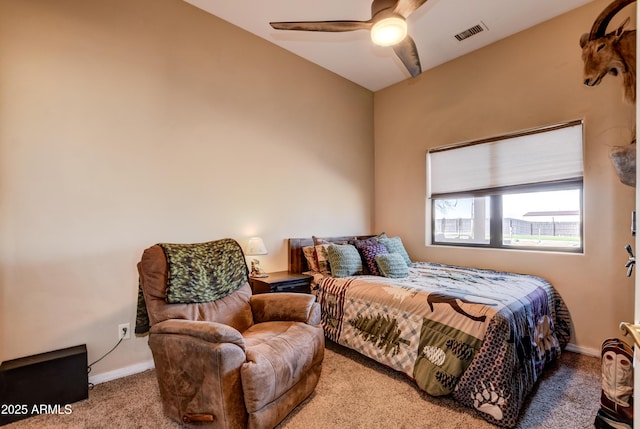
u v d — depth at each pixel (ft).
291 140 11.55
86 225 7.30
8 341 6.39
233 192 9.93
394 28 6.74
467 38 10.53
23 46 6.63
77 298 7.17
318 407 6.36
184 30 8.94
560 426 5.79
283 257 11.21
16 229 6.50
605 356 5.60
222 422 5.11
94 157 7.43
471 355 6.31
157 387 7.19
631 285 8.21
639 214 2.55
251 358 5.41
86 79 7.36
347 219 13.52
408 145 13.43
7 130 6.44
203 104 9.30
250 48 10.40
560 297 9.30
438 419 5.98
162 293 6.42
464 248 11.59
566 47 9.29
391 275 9.68
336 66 12.53
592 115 8.83
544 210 9.96
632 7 8.08
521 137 10.27
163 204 8.48
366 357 8.64
